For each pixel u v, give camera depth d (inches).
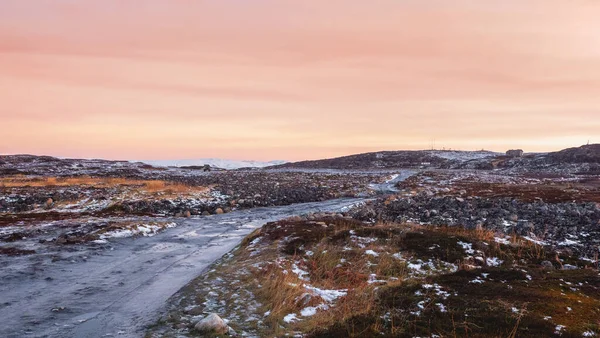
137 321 409.4
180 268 663.8
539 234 856.9
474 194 1669.5
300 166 5797.2
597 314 338.0
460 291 406.9
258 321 389.7
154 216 1322.6
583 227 920.9
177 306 443.8
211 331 359.6
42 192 1642.5
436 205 1391.5
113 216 1258.0
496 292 397.1
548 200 1391.5
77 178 2316.7
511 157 4660.4
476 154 5777.6
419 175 3353.8
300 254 670.5
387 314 356.8
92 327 398.3
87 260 713.0
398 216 1190.9
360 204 1595.7
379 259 618.8
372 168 4926.2
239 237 972.6
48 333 385.7
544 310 344.5
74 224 1048.8
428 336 303.7
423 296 394.0
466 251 643.5
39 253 746.2
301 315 400.5
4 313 444.8
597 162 3585.1
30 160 3983.8
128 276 613.0
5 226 1024.2
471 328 312.8
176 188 1939.0
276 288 471.5
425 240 687.7
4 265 656.4
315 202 1859.0
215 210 1497.3
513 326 310.8
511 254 634.2
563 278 458.0
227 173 3937.0
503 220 1046.4
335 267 596.4
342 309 386.6
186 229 1093.1
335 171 4424.2
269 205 1716.3
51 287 550.3
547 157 4079.7
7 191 1636.3
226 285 514.9
